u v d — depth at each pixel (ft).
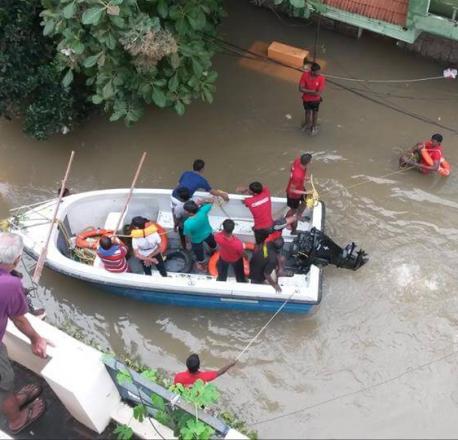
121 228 27.04
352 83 36.91
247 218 27.73
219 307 25.77
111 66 26.58
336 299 26.32
